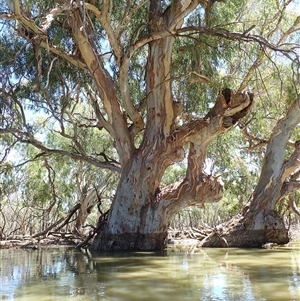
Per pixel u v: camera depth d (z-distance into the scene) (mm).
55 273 6566
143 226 11156
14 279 5949
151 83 11773
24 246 14594
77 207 17156
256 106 15000
